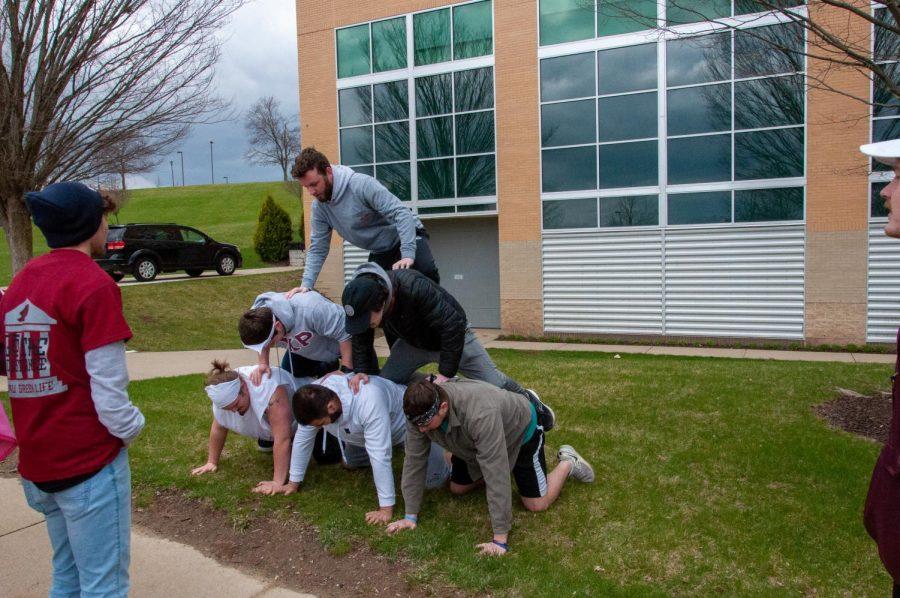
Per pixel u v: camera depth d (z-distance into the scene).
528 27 13.83
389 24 15.21
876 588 3.00
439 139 14.93
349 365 4.27
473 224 15.71
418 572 3.20
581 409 5.62
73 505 2.27
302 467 4.11
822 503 3.79
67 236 2.27
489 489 3.31
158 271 18.61
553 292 14.12
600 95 13.33
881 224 11.49
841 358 10.76
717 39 9.98
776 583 3.05
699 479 4.15
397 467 4.54
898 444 2.01
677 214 12.92
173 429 5.39
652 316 13.30
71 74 6.88
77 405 2.23
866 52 6.17
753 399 5.93
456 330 3.55
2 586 3.20
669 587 3.02
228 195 59.31
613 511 3.76
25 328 2.19
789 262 12.16
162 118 7.67
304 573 3.29
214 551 3.53
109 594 2.37
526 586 3.03
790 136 11.92
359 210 4.24
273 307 4.04
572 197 13.77
